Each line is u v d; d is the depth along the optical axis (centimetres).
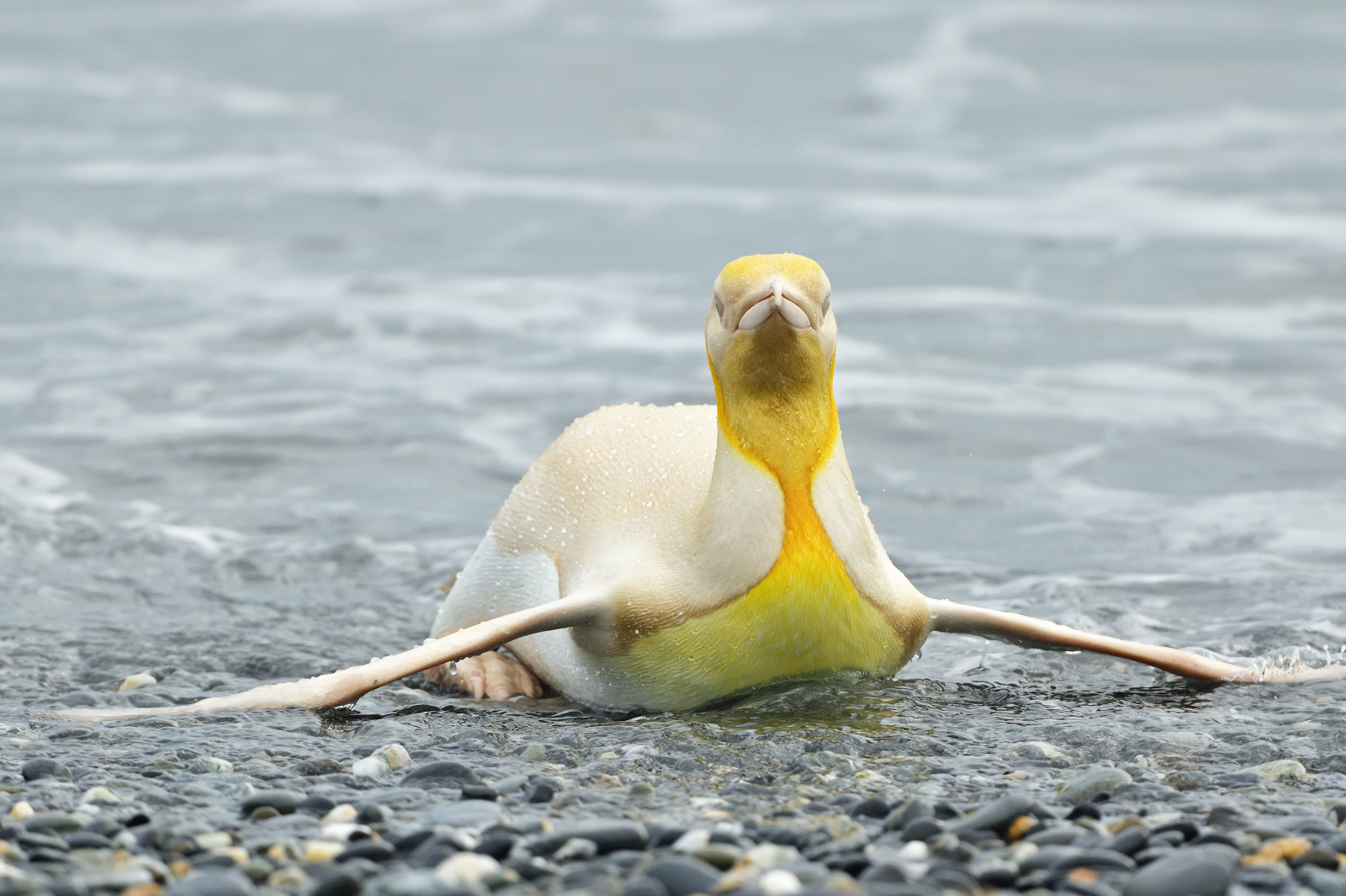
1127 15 4856
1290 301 2152
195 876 570
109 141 3497
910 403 1684
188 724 844
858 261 2464
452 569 1227
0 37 4766
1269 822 652
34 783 724
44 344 1989
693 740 807
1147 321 2056
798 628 852
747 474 853
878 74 4253
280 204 2900
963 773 753
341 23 5019
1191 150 3372
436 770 741
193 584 1175
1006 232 2639
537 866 588
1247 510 1336
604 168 3281
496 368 1888
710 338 864
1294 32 4591
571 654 928
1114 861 591
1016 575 1185
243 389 1795
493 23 4991
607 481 965
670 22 4944
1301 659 986
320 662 1002
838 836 645
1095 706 893
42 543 1253
